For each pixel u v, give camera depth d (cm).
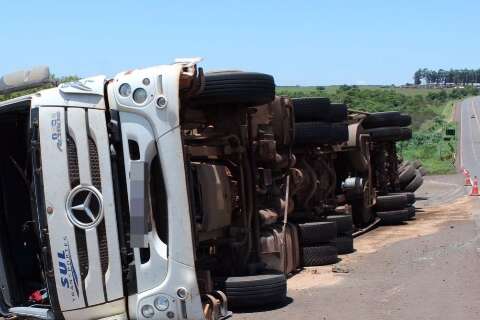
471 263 1018
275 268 895
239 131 804
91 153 573
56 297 566
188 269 575
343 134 1166
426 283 888
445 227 1536
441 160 5534
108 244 571
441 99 19275
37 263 671
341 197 1381
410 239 1357
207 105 788
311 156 1162
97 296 568
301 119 1109
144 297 573
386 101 13562
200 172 693
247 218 812
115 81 585
